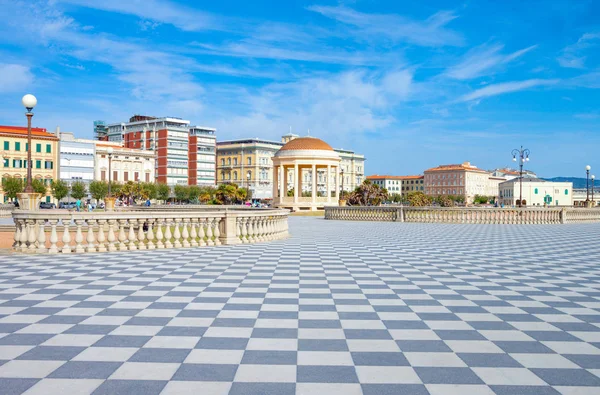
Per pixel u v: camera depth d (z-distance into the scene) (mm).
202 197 84062
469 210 33375
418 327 6324
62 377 4527
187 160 121438
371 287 9047
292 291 8578
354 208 38344
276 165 58875
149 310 7074
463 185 161500
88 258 12594
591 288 9094
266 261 12484
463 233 23688
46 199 85938
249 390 4262
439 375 4680
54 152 87375
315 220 38906
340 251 15164
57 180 79188
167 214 15125
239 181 132125
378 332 6078
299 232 24391
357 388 4340
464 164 169250
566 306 7602
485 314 7051
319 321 6559
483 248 16453
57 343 5516
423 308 7383
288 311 7102
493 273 10852
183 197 103875
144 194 86312
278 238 19781
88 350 5289
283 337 5824
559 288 9086
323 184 141750
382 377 4609
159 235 15031
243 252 14422
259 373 4672
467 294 8469
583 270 11383
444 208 33938
